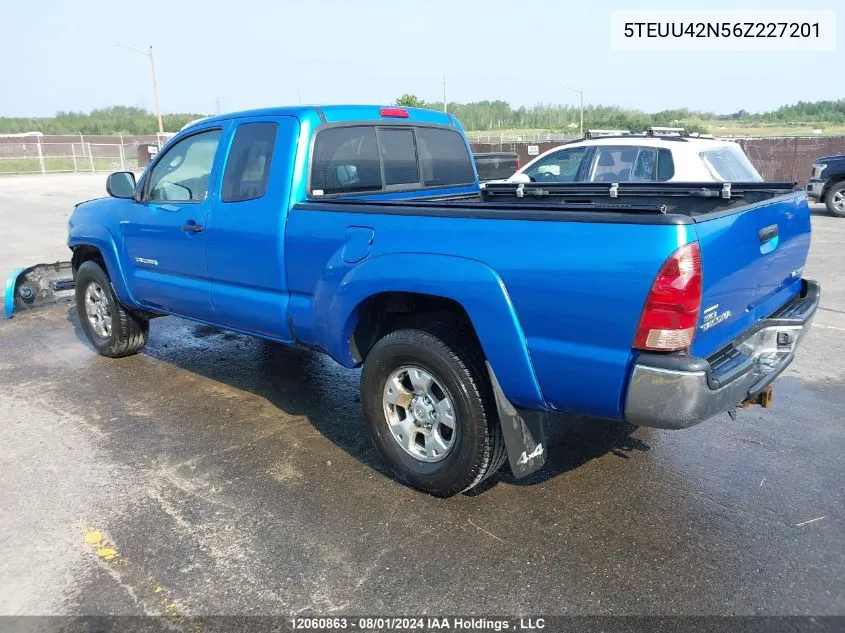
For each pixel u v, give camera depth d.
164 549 3.22
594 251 2.80
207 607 2.83
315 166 4.13
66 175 39.53
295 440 4.37
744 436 4.29
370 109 4.55
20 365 5.98
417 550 3.17
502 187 5.16
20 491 3.77
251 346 6.42
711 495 3.60
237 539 3.29
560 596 2.84
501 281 3.06
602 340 2.84
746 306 3.28
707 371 2.72
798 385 5.13
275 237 4.07
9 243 12.95
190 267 4.78
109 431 4.55
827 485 3.68
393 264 3.42
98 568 3.09
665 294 2.65
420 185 5.01
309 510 3.53
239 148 4.36
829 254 10.19
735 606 2.76
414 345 3.44
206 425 4.62
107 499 3.68
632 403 2.82
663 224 2.64
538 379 3.08
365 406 3.79
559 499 3.59
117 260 5.46
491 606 2.79
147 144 44.97
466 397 3.31
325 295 3.82
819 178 14.98
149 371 5.75
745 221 3.06
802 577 2.93
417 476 3.61
